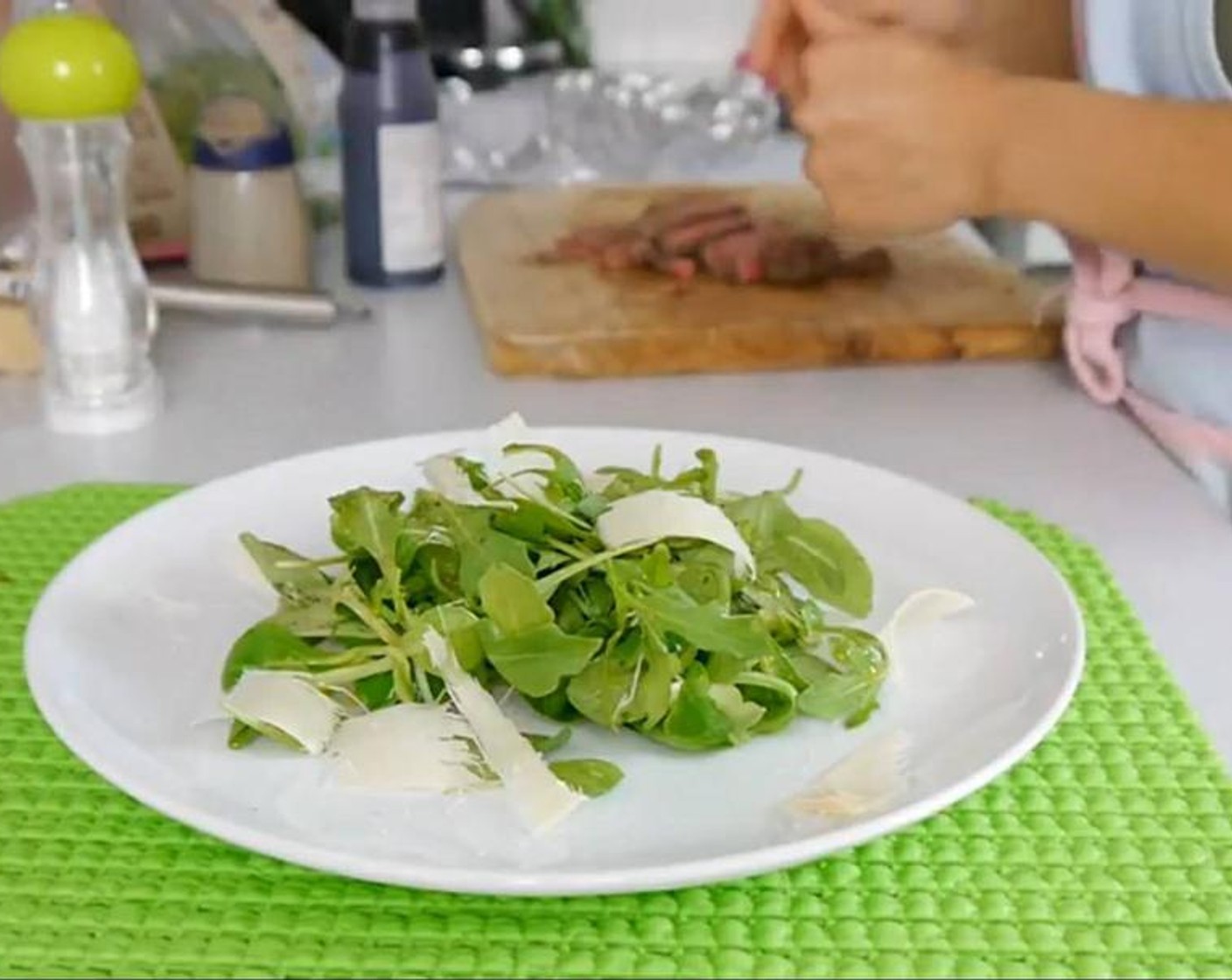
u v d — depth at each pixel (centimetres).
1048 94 105
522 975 65
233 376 114
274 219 126
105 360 105
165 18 133
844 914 68
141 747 73
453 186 159
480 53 177
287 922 68
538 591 74
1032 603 81
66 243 105
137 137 128
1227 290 103
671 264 124
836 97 109
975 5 120
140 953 66
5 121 126
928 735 75
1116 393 109
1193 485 100
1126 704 78
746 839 69
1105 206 103
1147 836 71
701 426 107
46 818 72
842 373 115
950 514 88
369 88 126
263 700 73
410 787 71
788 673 75
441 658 74
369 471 94
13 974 65
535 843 69
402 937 67
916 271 125
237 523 90
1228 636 84
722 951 66
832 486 92
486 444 88
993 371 115
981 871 70
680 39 187
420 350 118
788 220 135
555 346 113
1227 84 104
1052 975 65
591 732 75
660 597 74
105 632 81
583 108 169
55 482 100
